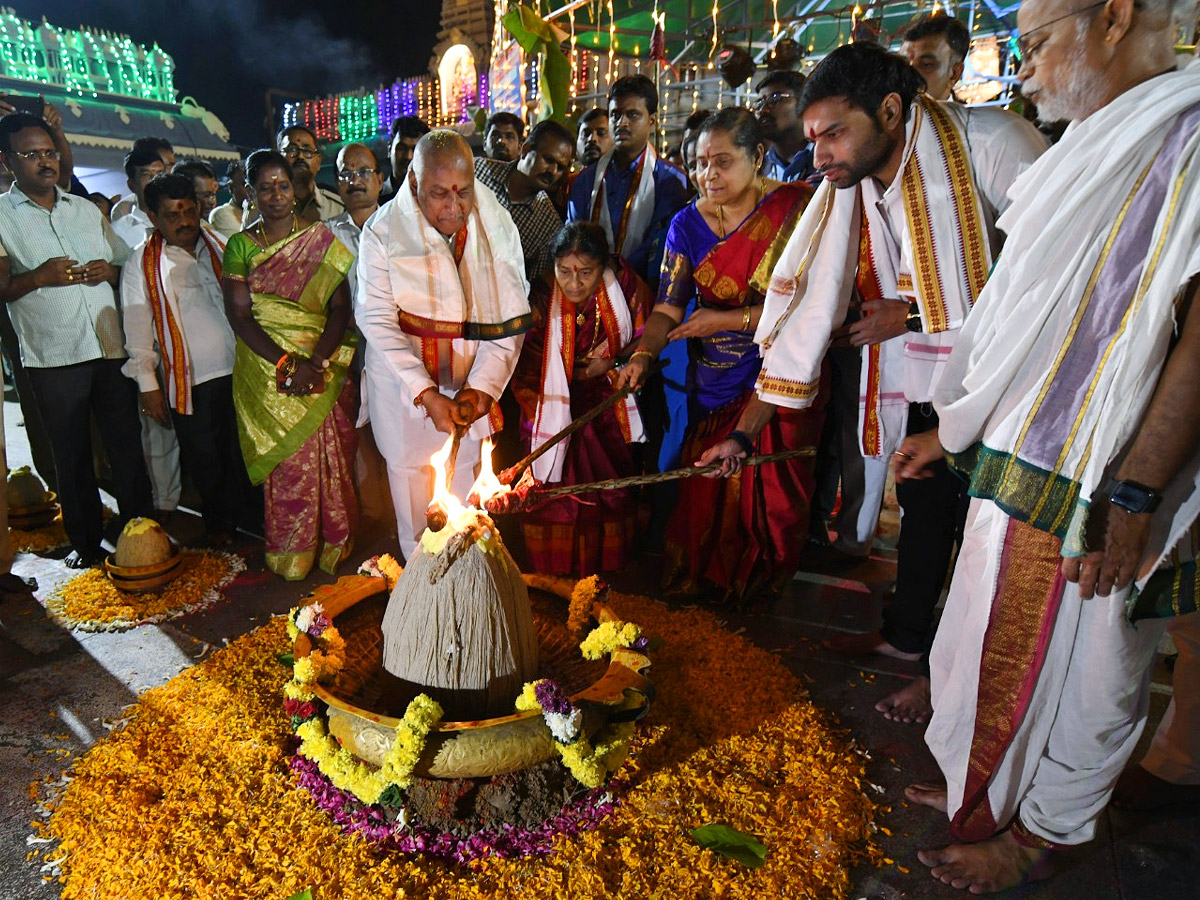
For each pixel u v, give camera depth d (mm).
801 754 2396
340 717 1977
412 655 2078
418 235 3020
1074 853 2086
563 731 1889
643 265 4195
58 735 2578
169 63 11828
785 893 1911
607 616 2307
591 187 4359
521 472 2680
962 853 2025
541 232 4008
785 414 3250
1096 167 1628
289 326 3568
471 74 11328
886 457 2809
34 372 3678
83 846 2064
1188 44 2221
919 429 2764
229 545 4094
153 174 4984
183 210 3807
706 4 8516
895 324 2512
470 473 3379
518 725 1912
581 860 1985
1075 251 1654
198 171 5008
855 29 6758
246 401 3645
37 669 2975
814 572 3779
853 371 3451
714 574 3416
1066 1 1630
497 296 3143
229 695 2684
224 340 3957
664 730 2506
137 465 4074
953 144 2271
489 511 2428
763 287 3152
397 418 3285
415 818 2080
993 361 1805
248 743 2439
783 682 2771
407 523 3479
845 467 3643
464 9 12539
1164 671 2885
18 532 4348
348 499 3848
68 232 3717
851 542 3756
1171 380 1519
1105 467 1625
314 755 2020
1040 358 1733
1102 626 1744
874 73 2223
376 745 1901
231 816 2156
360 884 1912
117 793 2246
